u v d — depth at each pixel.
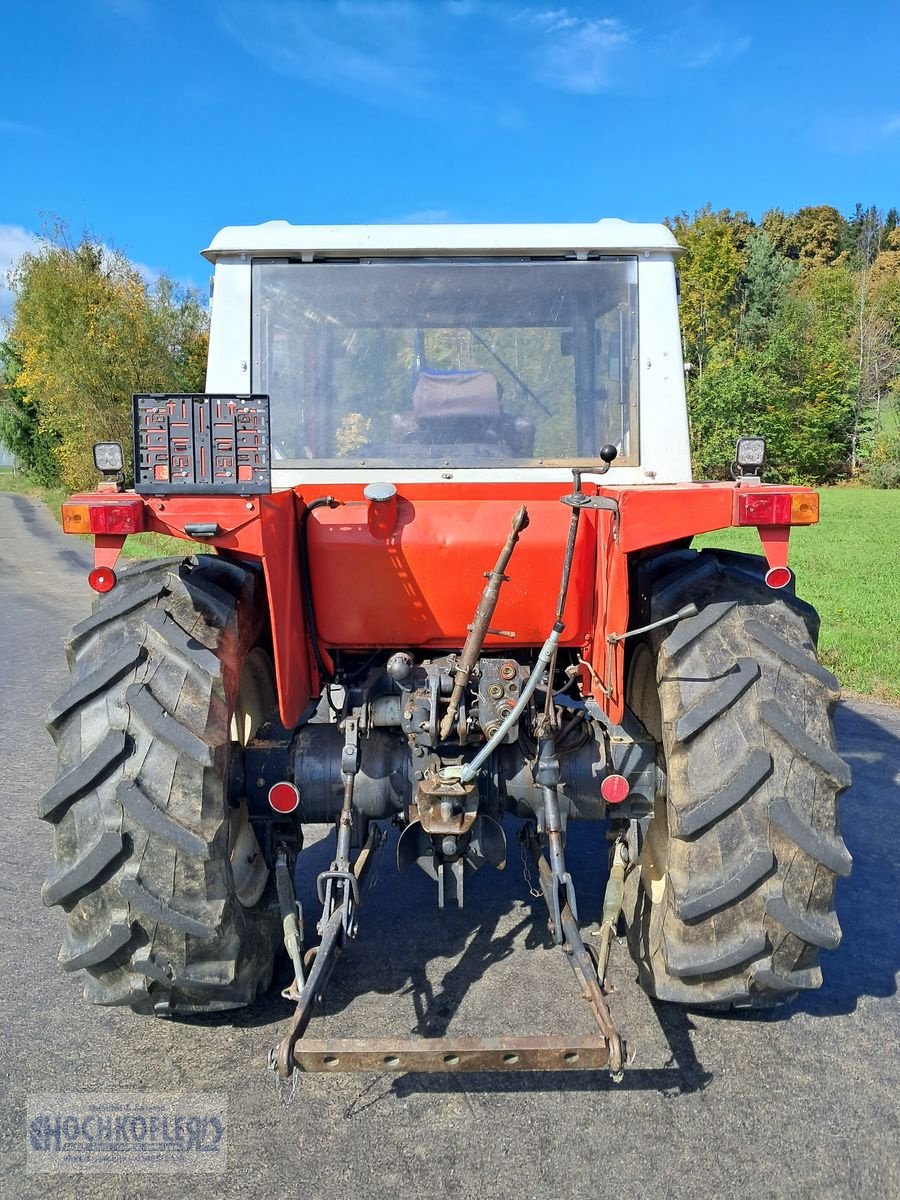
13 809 5.20
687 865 2.72
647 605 3.14
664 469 3.37
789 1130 2.62
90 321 31.97
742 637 2.79
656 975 2.99
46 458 47.34
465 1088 2.81
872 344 44.88
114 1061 2.96
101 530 2.56
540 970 3.47
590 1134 2.60
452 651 3.26
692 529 2.65
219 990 2.84
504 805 3.15
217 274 3.36
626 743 3.06
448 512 3.05
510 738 2.97
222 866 2.68
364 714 3.08
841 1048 2.99
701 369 40.94
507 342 3.36
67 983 3.41
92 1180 2.45
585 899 4.06
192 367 33.25
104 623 2.83
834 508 27.88
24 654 9.48
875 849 4.50
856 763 5.76
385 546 3.01
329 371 3.36
